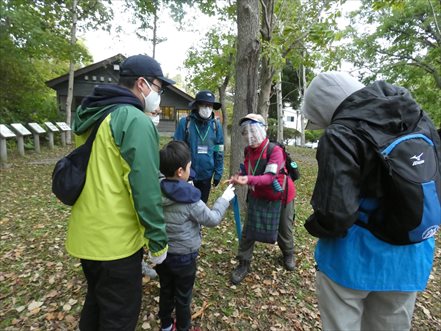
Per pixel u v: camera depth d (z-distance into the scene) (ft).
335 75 4.52
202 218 6.17
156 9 30.83
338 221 3.81
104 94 4.80
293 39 18.42
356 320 4.51
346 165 3.77
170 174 6.24
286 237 9.73
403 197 3.67
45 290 8.58
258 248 11.37
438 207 3.81
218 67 34.40
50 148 36.45
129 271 4.83
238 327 7.45
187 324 6.70
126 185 4.56
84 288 8.65
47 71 59.31
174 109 64.90
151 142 4.54
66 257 10.46
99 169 4.54
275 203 8.50
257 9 12.59
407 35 48.01
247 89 13.17
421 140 3.92
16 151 32.68
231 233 12.66
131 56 5.25
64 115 46.06
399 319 4.53
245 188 14.02
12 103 40.09
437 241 13.50
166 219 6.13
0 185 19.61
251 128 8.27
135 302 5.05
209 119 11.43
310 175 27.89
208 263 10.23
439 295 9.32
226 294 8.64
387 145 3.78
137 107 4.97
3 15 29.68
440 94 48.49
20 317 7.49
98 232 4.58
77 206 4.75
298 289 9.09
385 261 4.13
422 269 4.31
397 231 3.87
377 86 4.30
